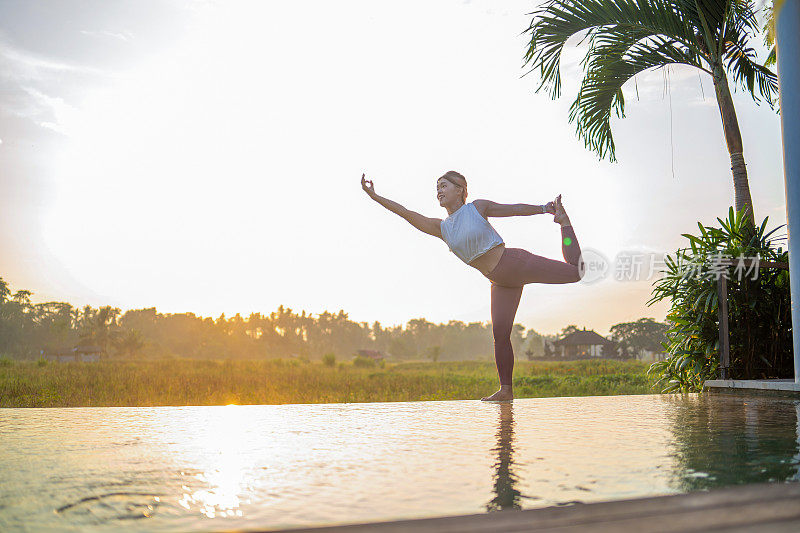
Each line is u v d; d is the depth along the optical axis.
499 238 3.25
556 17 6.13
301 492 1.02
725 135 6.18
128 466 1.28
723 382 4.12
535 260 3.23
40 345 114.69
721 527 0.70
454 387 20.66
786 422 2.13
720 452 1.42
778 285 4.97
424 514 0.87
